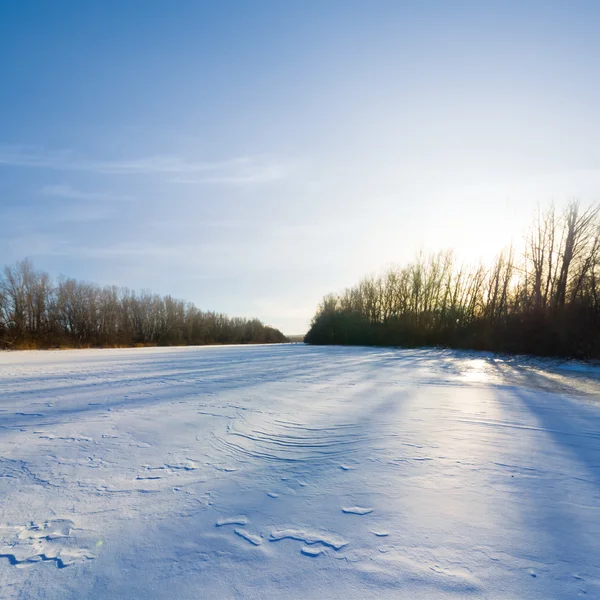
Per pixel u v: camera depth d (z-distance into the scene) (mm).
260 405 6758
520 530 2656
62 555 2393
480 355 20016
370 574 2189
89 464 3924
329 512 2918
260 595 2037
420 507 2986
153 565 2293
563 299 18781
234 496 3199
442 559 2324
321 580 2145
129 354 23672
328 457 4117
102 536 2604
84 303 45625
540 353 17797
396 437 4840
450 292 33000
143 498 3164
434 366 14383
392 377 10961
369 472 3691
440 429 5207
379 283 39906
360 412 6223
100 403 6941
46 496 3199
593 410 6488
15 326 37719
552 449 4383
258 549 2441
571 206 19781
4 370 12961
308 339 47375
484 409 6504
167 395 7785
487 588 2068
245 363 15820
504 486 3371
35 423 5512
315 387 8906
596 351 14969
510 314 21594
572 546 2465
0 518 2846
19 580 2164
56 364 15617
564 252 19953
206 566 2279
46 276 42969
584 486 3385
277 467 3844
